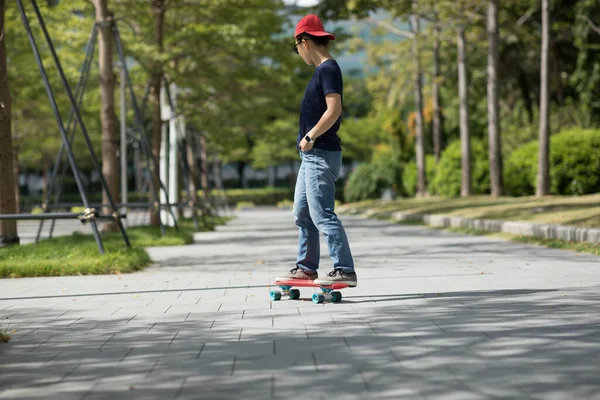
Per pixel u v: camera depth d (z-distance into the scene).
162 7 21.25
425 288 7.60
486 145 36.56
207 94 23.69
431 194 40.66
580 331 5.02
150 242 15.90
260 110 26.81
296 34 6.89
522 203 22.03
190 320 5.91
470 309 6.09
